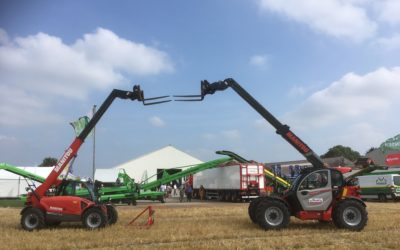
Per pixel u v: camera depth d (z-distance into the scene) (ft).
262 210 52.90
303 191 54.65
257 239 45.01
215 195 153.79
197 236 47.14
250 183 133.39
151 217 58.95
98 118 63.00
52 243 42.73
